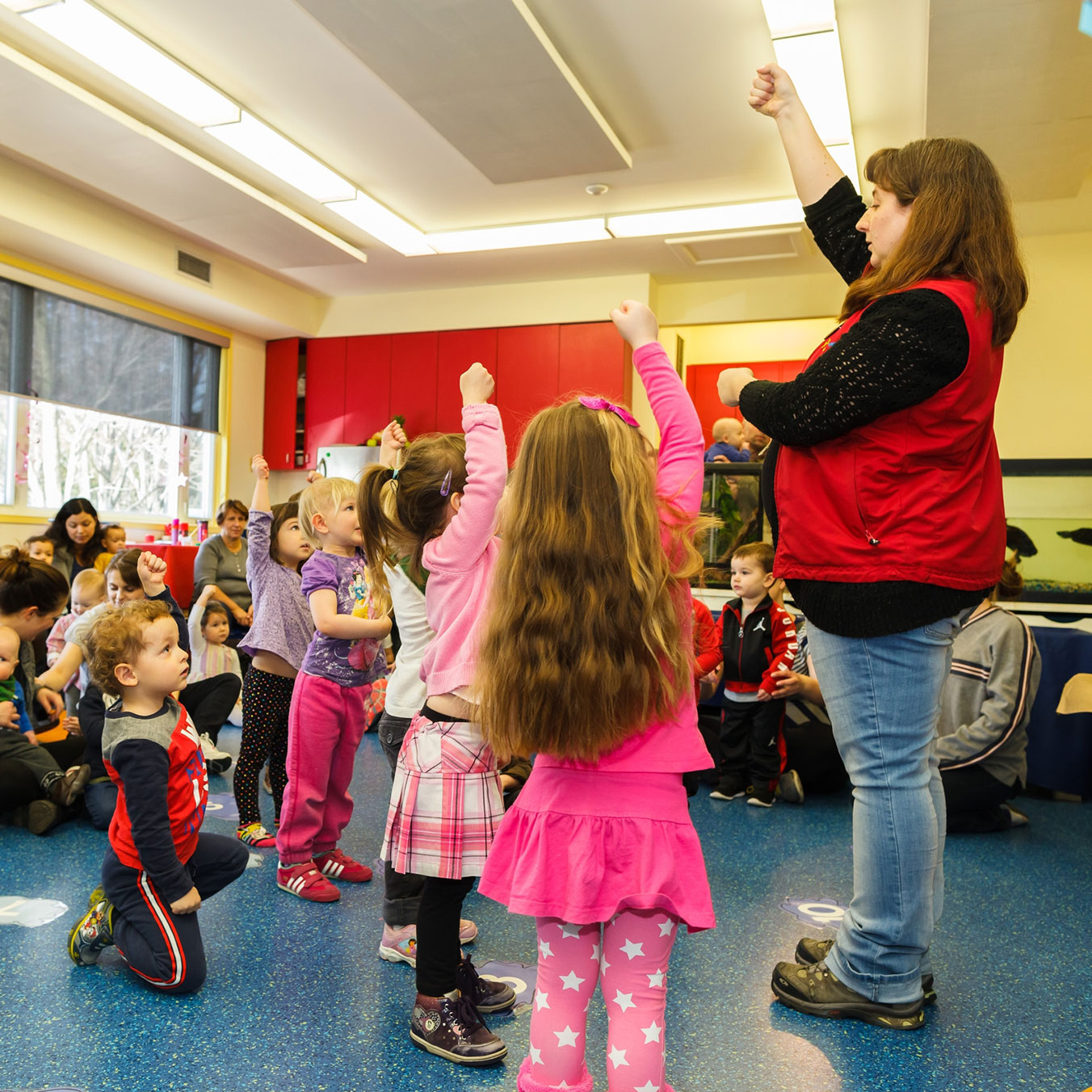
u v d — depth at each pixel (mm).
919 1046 1487
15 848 2486
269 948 1848
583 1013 1088
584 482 1105
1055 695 3451
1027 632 2906
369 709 2672
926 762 1515
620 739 1059
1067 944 1952
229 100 4199
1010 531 4648
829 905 2154
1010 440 5367
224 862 1862
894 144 4613
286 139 4617
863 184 5035
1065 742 3414
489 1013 1583
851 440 1418
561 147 4477
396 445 2066
